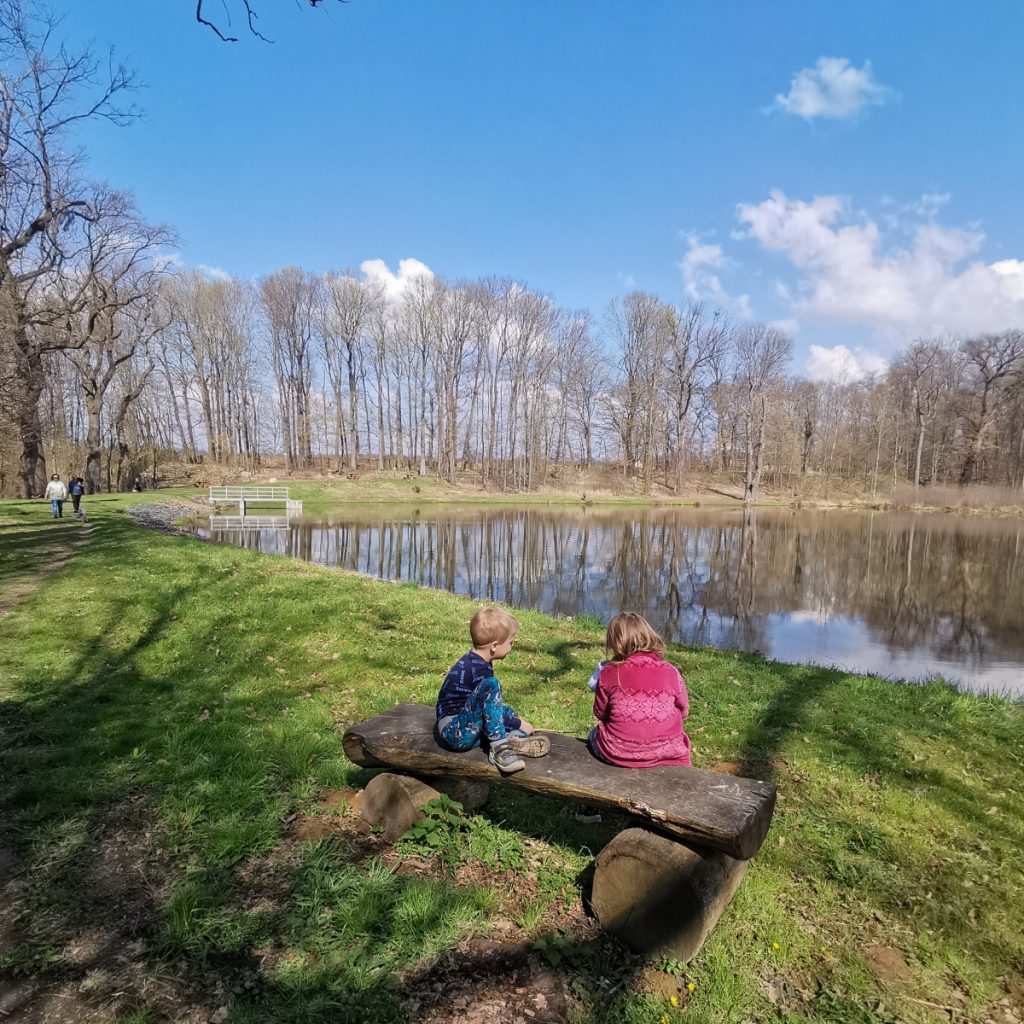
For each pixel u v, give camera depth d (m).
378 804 3.55
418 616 9.14
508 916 2.90
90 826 3.48
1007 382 58.53
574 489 58.16
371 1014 2.32
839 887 3.26
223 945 2.64
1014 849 3.68
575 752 3.15
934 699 6.42
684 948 2.59
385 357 62.78
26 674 5.92
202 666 6.37
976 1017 2.52
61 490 22.20
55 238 22.61
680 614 14.73
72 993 2.39
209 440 56.94
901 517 43.75
